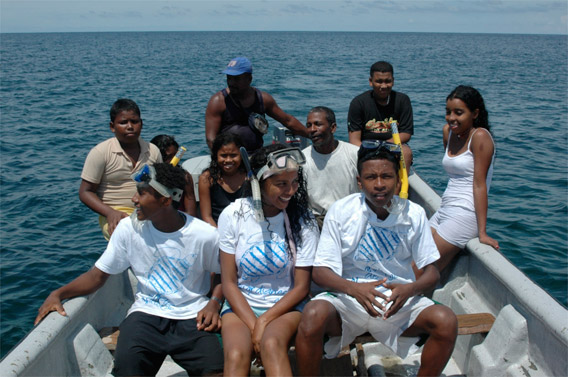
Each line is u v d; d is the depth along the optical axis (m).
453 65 50.03
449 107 3.90
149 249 3.06
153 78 34.97
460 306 3.74
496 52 91.12
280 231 3.05
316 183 4.17
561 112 19.95
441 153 12.89
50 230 8.96
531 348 3.01
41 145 15.09
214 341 2.97
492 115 18.83
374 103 5.04
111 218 3.87
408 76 35.28
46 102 23.94
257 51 83.31
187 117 18.86
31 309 6.63
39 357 2.76
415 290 2.82
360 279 3.04
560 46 143.75
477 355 3.19
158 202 2.91
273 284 3.08
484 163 3.80
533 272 6.84
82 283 3.21
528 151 13.18
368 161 2.83
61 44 134.00
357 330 3.03
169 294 3.07
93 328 3.38
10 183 11.45
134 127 4.06
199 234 3.06
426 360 2.81
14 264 7.75
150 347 2.95
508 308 3.19
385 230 2.96
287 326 2.78
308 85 28.42
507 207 9.05
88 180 4.07
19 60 59.94
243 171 3.88
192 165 5.18
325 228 3.02
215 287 3.23
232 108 4.67
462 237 3.88
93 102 23.86
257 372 3.06
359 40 188.38
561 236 7.87
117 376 2.90
